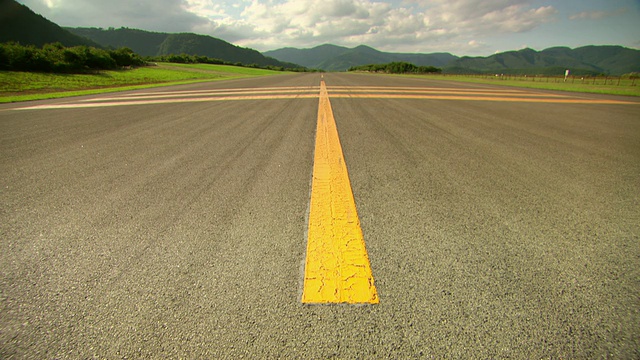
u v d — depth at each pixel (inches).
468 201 83.0
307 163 118.1
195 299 48.3
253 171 109.5
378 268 54.9
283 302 47.4
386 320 44.0
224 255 59.4
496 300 47.4
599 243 63.1
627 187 93.3
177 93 479.8
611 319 43.9
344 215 75.1
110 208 81.7
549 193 88.6
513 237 65.1
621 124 201.3
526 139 157.2
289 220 73.0
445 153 131.0
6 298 49.4
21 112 282.0
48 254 61.3
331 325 43.2
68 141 161.5
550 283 51.1
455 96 402.3
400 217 73.9
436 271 54.1
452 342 40.5
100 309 46.9
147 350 40.0
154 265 56.9
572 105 308.8
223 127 194.4
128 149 143.6
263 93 456.1
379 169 110.3
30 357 39.4
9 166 120.2
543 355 38.7
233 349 39.8
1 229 71.4
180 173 109.0
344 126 193.5
